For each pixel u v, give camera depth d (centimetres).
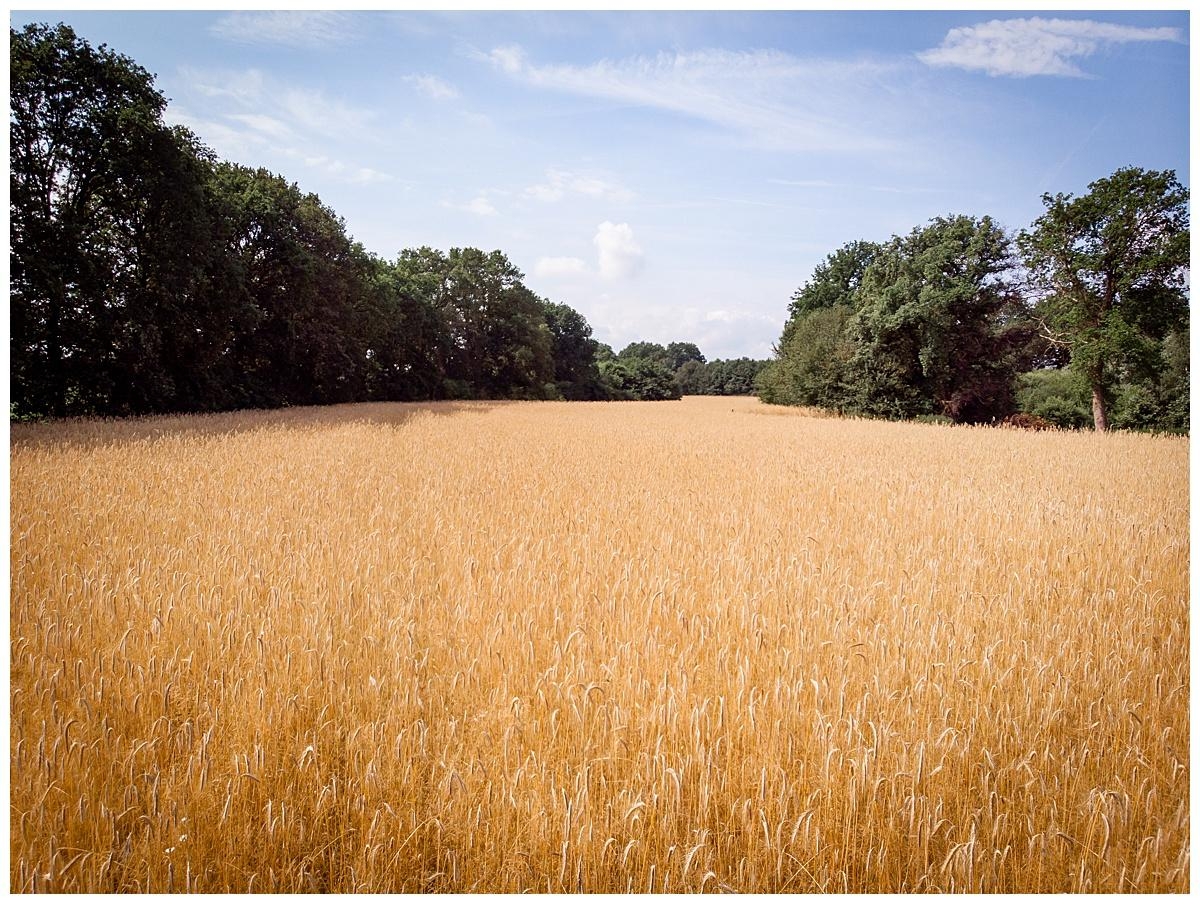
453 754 325
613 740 326
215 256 2745
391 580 550
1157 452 1769
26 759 299
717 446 1906
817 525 800
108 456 1209
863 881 272
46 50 2055
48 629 412
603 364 10294
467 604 491
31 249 1942
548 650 428
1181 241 2864
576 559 615
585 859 269
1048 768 322
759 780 304
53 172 2144
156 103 2373
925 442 2105
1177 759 322
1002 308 3647
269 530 707
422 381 5769
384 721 345
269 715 337
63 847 270
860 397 3931
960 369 3703
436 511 837
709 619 471
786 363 4731
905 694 362
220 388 3091
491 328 6638
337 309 3984
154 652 409
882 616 491
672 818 284
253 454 1357
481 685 390
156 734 329
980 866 272
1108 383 3234
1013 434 2506
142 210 2395
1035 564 630
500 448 1702
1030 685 386
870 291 3944
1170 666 411
